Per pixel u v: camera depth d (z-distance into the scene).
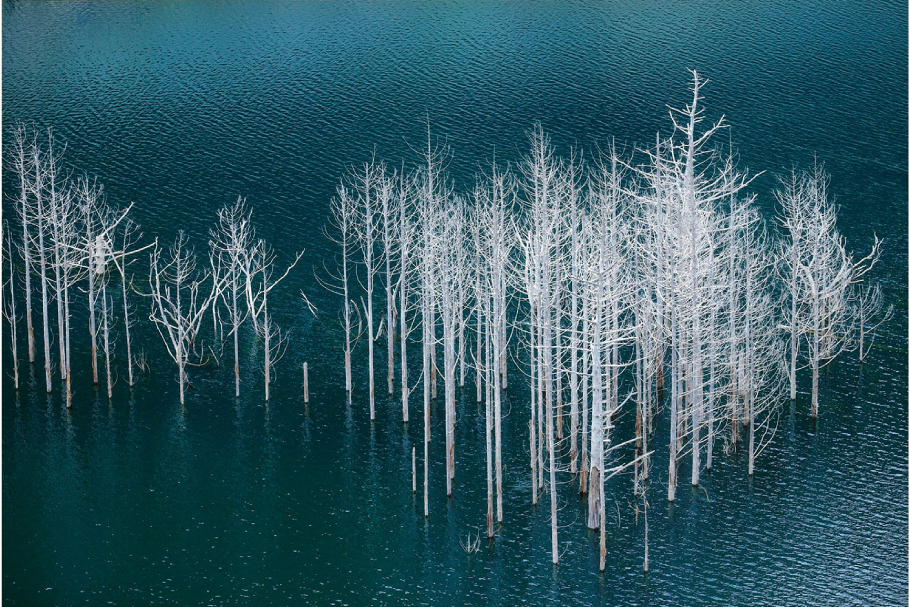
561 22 182.62
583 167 140.38
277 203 136.12
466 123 152.38
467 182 137.62
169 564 83.88
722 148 143.25
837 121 148.75
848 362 108.62
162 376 108.81
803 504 89.62
